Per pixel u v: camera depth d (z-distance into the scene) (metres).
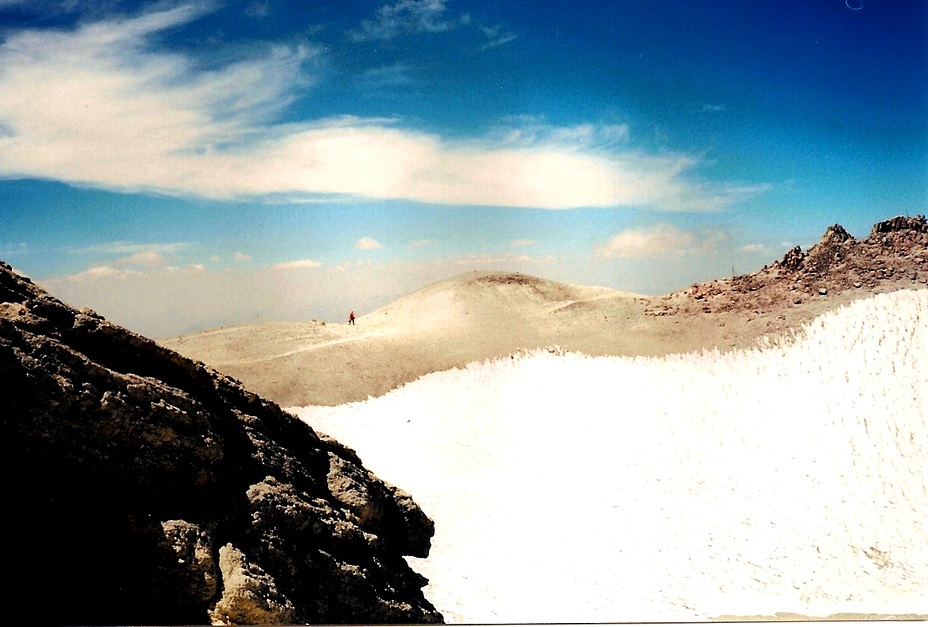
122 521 8.43
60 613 7.61
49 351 8.61
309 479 11.78
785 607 15.43
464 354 37.12
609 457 25.05
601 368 33.03
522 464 25.23
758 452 24.33
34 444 8.09
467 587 14.91
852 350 29.38
